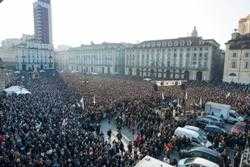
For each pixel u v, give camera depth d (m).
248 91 54.66
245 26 99.44
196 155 19.50
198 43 86.00
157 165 14.80
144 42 106.56
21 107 30.41
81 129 24.31
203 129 27.67
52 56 135.62
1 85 49.50
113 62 122.81
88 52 137.88
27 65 120.88
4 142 18.61
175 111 32.91
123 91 49.53
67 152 17.69
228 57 75.06
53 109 31.44
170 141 21.84
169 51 95.19
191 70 88.44
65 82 68.25
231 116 32.47
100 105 34.44
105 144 20.62
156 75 100.88
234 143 22.42
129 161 18.06
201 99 39.38
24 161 15.93
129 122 28.56
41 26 136.38
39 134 20.84
